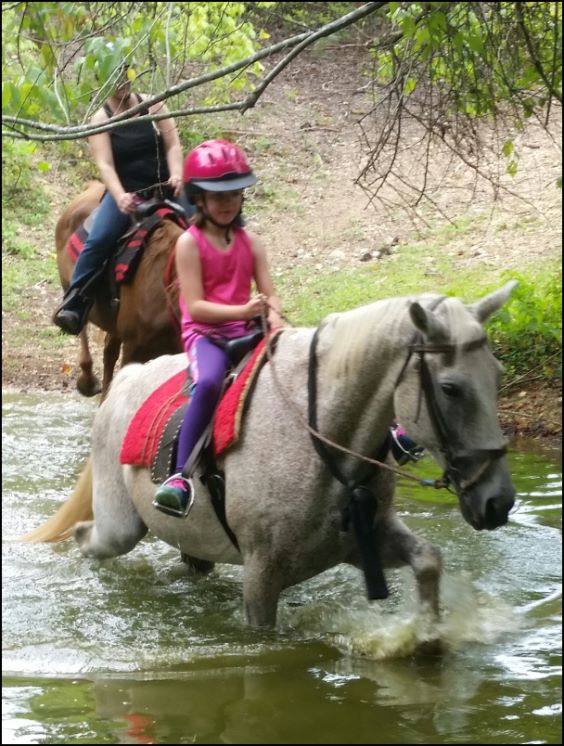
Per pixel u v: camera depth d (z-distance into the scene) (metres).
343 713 3.85
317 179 15.03
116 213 7.20
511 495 3.83
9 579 5.45
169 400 4.84
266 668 4.29
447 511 6.61
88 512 5.88
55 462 7.90
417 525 6.30
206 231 4.58
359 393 4.11
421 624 4.39
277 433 4.34
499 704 3.93
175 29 6.80
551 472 7.30
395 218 13.70
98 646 4.57
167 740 3.64
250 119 16.16
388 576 5.45
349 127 15.75
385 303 4.11
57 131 5.14
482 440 3.82
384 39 6.33
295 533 4.31
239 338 4.62
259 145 15.66
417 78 6.45
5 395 10.27
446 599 4.79
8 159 15.25
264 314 4.43
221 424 4.45
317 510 4.28
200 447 4.48
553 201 12.96
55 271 14.01
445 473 3.93
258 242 4.73
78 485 5.94
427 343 3.87
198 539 4.76
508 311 9.53
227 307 4.45
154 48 6.33
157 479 4.73
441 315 3.90
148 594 5.29
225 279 4.59
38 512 6.71
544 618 4.86
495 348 9.34
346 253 13.13
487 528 3.85
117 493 5.25
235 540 4.57
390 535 4.44
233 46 8.82
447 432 3.86
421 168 13.66
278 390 4.37
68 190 15.98
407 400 3.96
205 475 4.54
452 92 6.50
